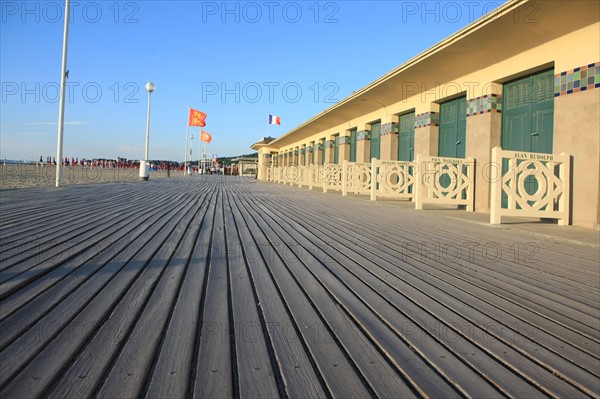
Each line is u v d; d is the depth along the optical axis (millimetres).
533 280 3555
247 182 27859
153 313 2502
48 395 1611
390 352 2109
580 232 6336
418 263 4090
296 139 29125
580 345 2277
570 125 7594
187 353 2010
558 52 7922
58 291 2818
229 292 2992
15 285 2834
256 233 5590
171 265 3676
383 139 15625
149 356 1958
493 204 7074
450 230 6402
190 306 2652
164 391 1675
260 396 1677
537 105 8805
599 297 3121
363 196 14344
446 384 1821
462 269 3893
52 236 4703
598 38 7113
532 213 7250
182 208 8547
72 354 1939
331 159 22312
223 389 1709
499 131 9820
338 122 20297
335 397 1691
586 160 7238
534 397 1748
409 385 1808
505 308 2838
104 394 1633
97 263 3602
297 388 1747
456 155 11648
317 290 3107
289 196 13617
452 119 11859
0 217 6027
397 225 6871
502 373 1943
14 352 1940
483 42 8734
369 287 3225
